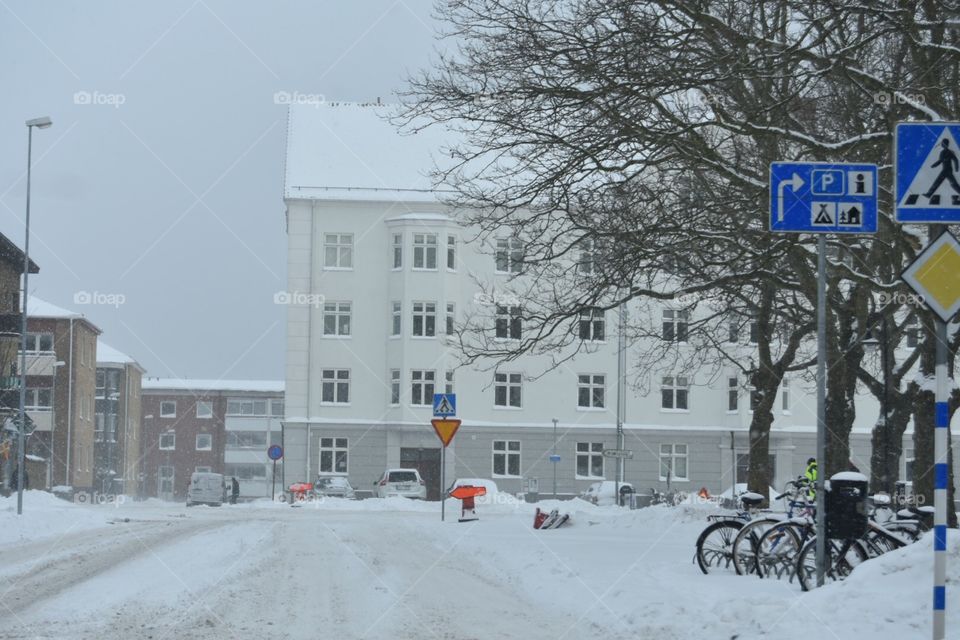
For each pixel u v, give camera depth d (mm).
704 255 21328
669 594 13102
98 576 15773
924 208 9695
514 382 60750
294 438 59219
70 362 75125
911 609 10703
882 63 22453
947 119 18344
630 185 19562
